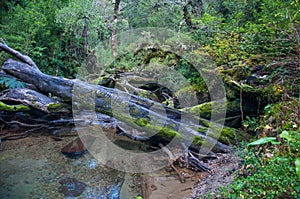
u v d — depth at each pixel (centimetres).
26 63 501
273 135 286
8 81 469
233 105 409
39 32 676
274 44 396
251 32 442
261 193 206
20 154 375
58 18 668
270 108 336
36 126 477
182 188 315
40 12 661
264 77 390
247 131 383
